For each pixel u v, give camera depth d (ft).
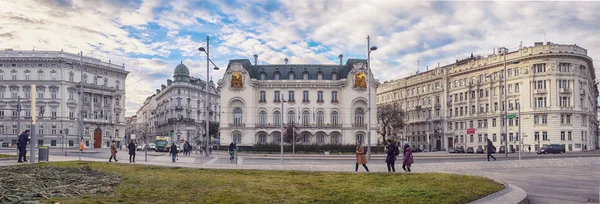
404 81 405.18
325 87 280.51
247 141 271.28
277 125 274.77
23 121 325.21
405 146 80.64
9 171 66.85
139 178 58.90
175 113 404.16
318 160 146.82
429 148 363.35
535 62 280.31
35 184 49.62
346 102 276.82
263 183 54.34
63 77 333.01
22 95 326.85
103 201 39.65
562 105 276.82
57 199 39.86
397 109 335.06
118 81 378.73
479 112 315.17
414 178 59.93
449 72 348.18
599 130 416.05
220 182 54.75
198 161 131.85
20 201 38.11
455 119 338.34
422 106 377.91
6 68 326.85
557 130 272.72
